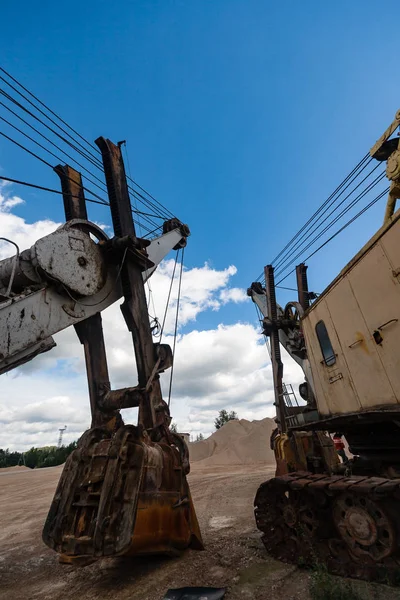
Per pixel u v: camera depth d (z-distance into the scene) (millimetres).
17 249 5074
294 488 4898
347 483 4453
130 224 7297
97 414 6254
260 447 32562
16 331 4793
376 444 5309
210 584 4336
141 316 6660
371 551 4133
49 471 33219
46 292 5410
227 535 6617
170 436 6090
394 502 4012
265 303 15391
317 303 6062
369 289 4703
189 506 5680
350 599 3525
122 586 4555
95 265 6352
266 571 4613
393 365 4281
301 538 4816
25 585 5035
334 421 5215
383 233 4418
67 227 6344
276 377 13289
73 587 4738
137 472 4648
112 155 7512
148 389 6094
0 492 19016
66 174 7445
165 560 5324
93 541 4125
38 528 9133
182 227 10086
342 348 5312
